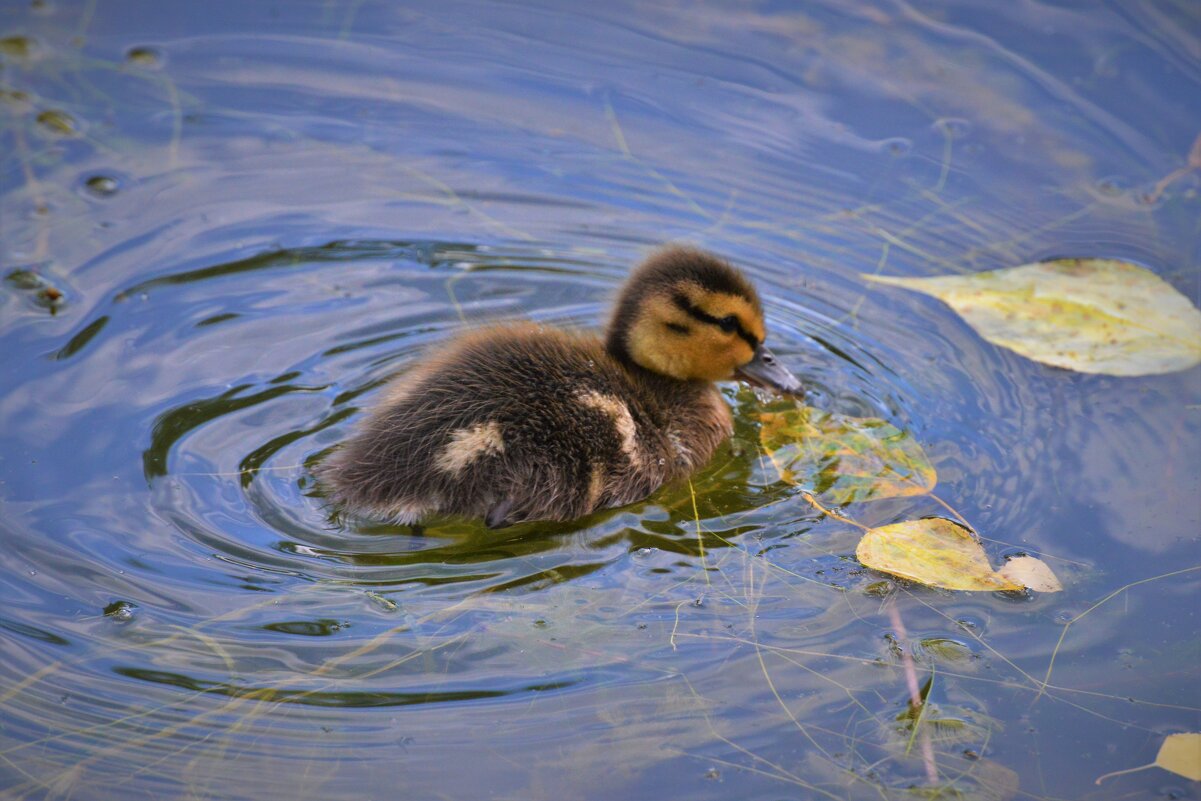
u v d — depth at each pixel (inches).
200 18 359.9
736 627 193.9
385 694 178.5
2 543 202.1
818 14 363.9
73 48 345.1
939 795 167.6
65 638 185.2
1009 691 184.7
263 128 322.0
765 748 173.3
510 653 186.7
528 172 313.6
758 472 239.9
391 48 350.9
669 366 252.2
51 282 268.4
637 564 207.8
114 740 169.9
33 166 303.3
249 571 200.1
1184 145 318.3
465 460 213.3
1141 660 190.5
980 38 352.8
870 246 296.4
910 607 199.6
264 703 176.2
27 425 229.8
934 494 227.5
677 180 312.3
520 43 353.7
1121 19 356.8
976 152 319.3
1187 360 261.4
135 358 250.2
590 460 221.0
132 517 209.9
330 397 245.0
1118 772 171.9
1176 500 225.0
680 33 357.4
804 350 270.4
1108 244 294.2
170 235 286.4
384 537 210.4
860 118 329.7
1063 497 227.0
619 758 170.7
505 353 227.9
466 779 167.0
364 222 296.4
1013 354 267.0
